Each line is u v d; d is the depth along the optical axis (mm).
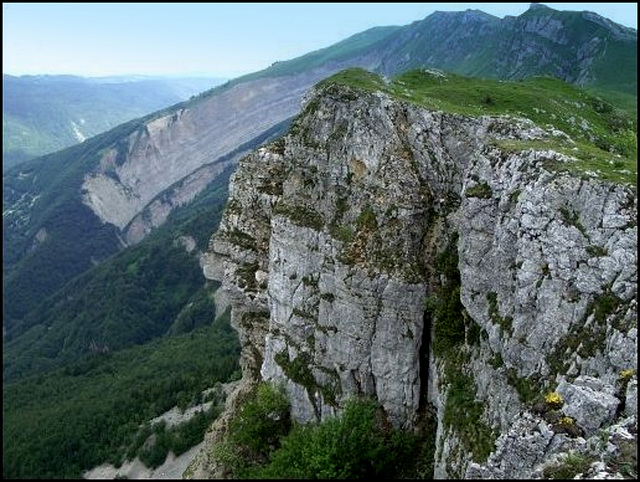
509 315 31531
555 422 25453
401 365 40812
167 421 91625
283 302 47000
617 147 49125
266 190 52375
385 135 43594
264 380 48875
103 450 89938
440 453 34156
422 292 40250
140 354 145750
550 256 29688
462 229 35250
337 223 44188
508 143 35656
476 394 33094
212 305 177750
